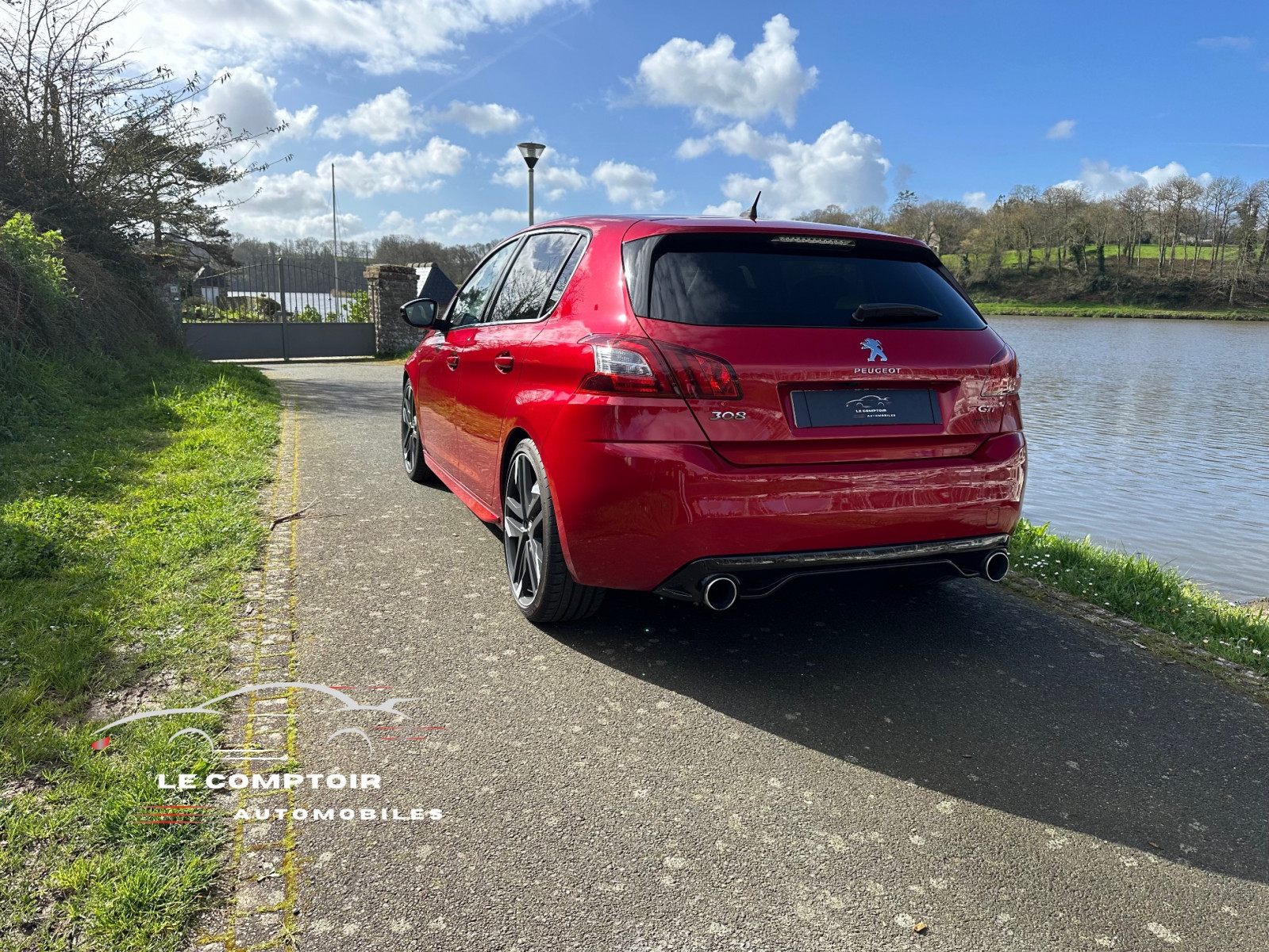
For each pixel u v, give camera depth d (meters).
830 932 1.79
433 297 21.47
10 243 8.07
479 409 3.88
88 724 2.41
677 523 2.65
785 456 2.73
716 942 1.75
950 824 2.18
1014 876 1.99
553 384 3.01
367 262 20.36
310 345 19.28
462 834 2.06
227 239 26.00
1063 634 3.51
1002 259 172.75
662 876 1.94
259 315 19.73
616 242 3.11
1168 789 2.38
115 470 5.44
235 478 5.41
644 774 2.36
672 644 3.25
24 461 5.42
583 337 2.91
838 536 2.76
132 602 3.29
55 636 2.92
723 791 2.29
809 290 2.92
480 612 3.49
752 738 2.57
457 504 5.18
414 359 5.56
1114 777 2.43
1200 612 4.05
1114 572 4.63
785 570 2.75
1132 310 146.25
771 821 2.16
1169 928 1.84
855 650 3.27
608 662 3.06
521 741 2.51
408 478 5.90
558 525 2.96
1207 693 3.00
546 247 3.78
